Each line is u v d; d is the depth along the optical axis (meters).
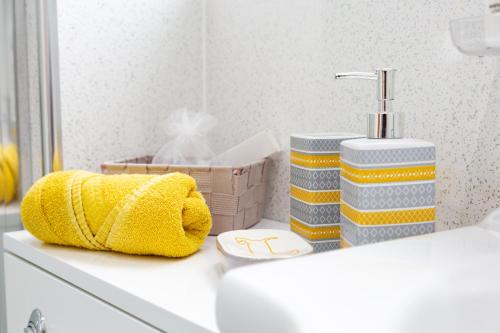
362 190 0.51
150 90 0.93
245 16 0.90
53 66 0.80
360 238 0.51
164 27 0.94
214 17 0.97
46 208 0.62
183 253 0.61
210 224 0.64
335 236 0.65
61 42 0.82
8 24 0.77
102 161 0.88
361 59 0.72
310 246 0.59
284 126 0.84
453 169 0.62
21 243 0.68
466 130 0.60
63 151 0.83
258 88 0.89
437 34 0.62
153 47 0.92
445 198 0.63
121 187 0.60
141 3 0.91
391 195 0.51
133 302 0.50
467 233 0.47
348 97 0.74
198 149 0.80
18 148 0.79
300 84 0.81
